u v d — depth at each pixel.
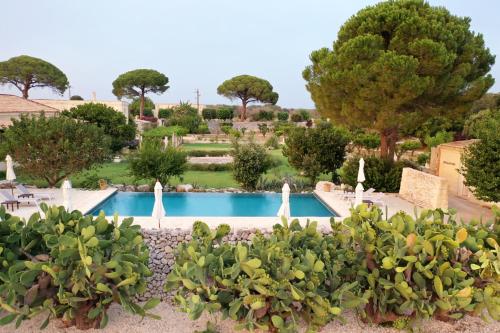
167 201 17.66
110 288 6.15
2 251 6.20
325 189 19.36
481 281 6.94
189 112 63.38
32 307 6.07
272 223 12.78
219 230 7.05
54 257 6.18
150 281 9.64
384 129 19.09
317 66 19.52
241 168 19.70
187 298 6.61
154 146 19.27
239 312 6.16
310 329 6.07
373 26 17.67
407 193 17.64
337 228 7.70
